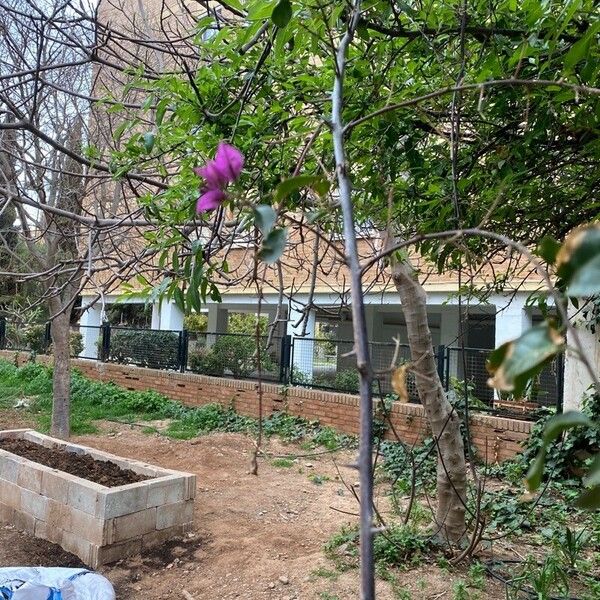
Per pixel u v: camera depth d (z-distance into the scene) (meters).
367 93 2.48
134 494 4.23
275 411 9.40
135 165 2.86
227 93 2.53
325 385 9.28
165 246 2.34
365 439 0.63
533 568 3.49
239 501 5.60
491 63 2.20
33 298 8.93
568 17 1.74
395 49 2.53
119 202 5.93
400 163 2.72
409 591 3.34
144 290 2.34
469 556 3.68
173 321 13.75
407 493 5.46
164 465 6.87
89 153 2.95
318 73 2.67
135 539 4.24
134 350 12.55
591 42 1.82
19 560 4.11
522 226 3.38
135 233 5.27
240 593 3.63
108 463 5.09
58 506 4.39
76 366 13.45
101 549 4.03
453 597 3.27
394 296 8.34
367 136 2.59
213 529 4.77
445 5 2.25
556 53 2.09
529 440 6.39
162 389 11.37
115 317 15.80
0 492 4.96
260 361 1.56
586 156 2.84
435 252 3.01
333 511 5.34
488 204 2.91
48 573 2.89
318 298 8.98
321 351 9.56
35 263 6.05
